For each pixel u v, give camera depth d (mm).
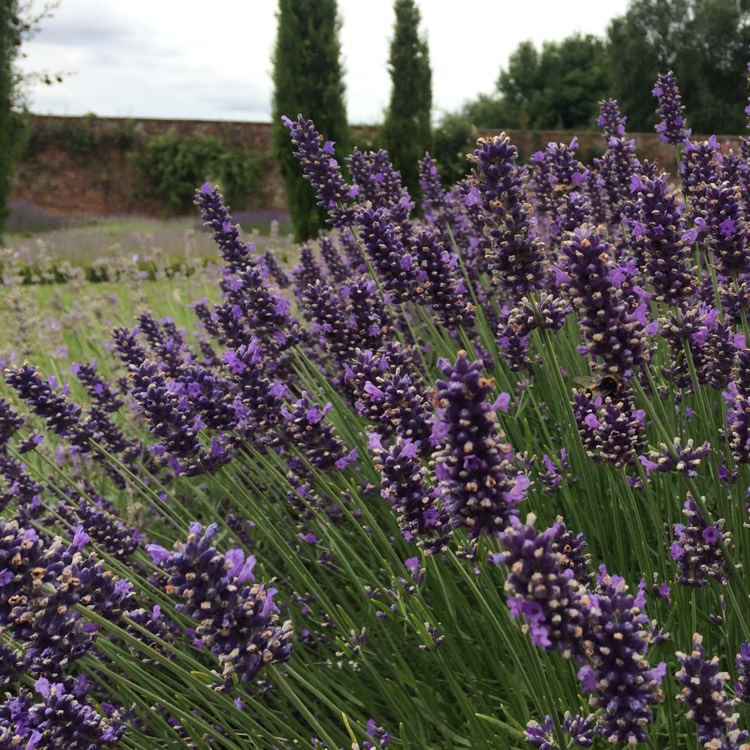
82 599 2389
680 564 2477
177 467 3275
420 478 2326
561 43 55250
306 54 18188
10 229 26328
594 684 1699
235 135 32906
